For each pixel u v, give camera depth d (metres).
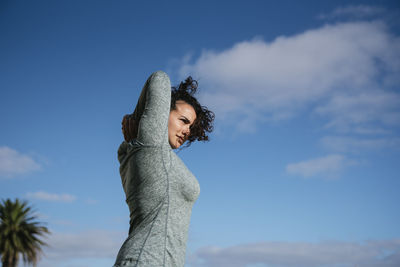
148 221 1.63
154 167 1.70
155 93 1.81
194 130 2.10
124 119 2.00
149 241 1.56
